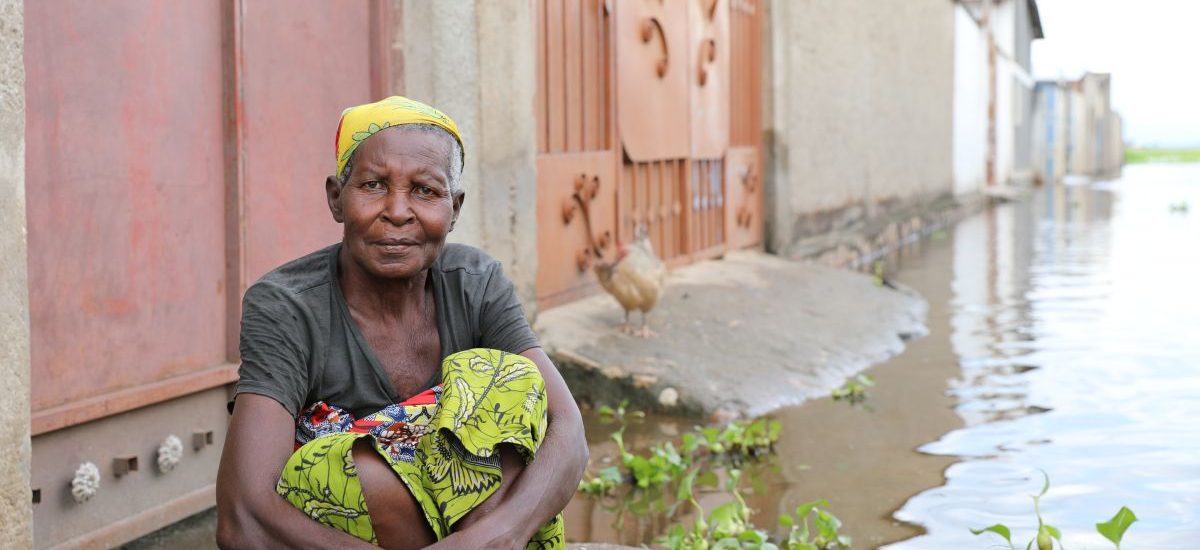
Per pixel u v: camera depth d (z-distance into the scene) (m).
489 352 2.35
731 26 10.28
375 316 2.42
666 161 9.14
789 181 11.37
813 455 5.41
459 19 5.70
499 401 2.28
